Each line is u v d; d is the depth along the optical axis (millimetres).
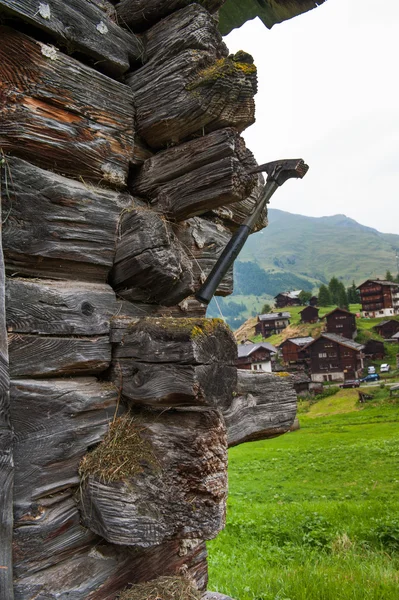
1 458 1896
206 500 2240
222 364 2133
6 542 1886
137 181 2875
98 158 2584
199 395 2039
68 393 2158
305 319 83812
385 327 71938
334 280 99062
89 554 2242
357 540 6938
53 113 2393
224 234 3664
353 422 36531
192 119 2625
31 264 2270
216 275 2736
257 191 3992
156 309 2857
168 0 2791
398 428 29562
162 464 2209
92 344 2334
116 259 2580
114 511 2051
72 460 2168
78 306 2311
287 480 14867
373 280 82562
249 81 2592
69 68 2457
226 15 4645
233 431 2756
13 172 2176
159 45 2781
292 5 4465
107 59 2678
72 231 2383
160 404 2209
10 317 2055
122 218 2604
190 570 2893
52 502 2088
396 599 4070
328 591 4305
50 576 2041
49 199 2299
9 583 1875
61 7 2441
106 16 2738
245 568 5590
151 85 2746
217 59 2748
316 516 8672
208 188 2600
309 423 38844
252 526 8320
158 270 2514
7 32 2244
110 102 2660
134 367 2283
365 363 64812
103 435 2271
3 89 2254
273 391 3133
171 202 2734
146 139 2859
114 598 2307
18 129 2256
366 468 15688
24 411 2023
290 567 5465
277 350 70812
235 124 2703
